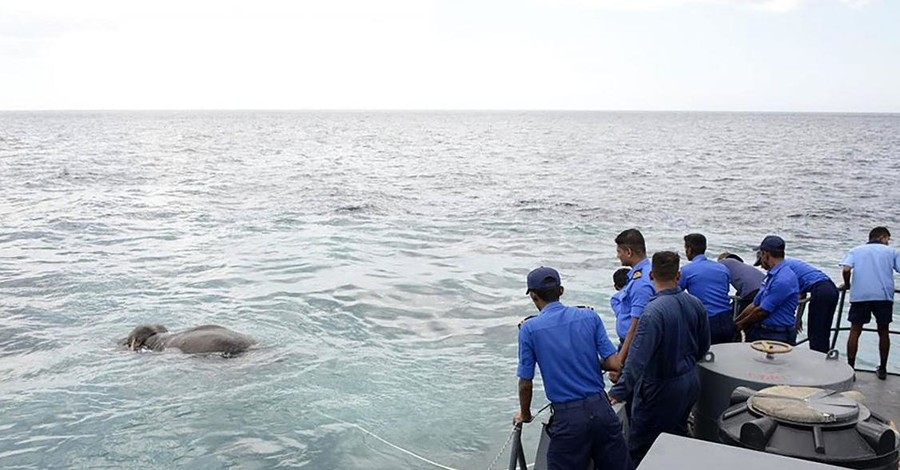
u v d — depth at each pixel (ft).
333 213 88.74
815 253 67.21
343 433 26.07
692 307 18.35
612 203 101.60
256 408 28.19
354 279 52.37
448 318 42.45
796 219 88.53
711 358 19.97
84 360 33.81
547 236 73.36
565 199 105.81
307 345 36.55
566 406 17.24
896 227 83.25
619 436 17.54
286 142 302.66
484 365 33.88
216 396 29.30
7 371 32.42
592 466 18.35
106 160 179.83
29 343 36.63
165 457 24.25
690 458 12.42
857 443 14.85
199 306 44.50
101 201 97.40
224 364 33.09
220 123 641.40
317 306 44.68
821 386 18.10
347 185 123.65
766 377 18.63
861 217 91.04
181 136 349.41
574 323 17.54
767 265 24.07
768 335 23.99
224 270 55.26
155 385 30.48
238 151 231.30
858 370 27.32
